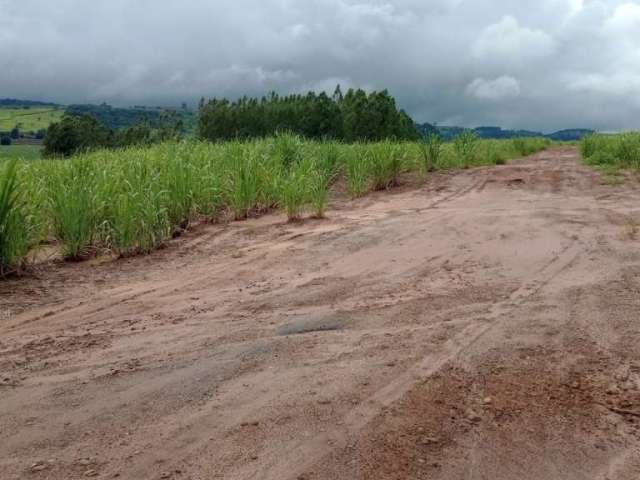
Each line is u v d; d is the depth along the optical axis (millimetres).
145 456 2574
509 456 2553
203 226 8367
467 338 3832
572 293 4699
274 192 9398
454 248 6469
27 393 3236
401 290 4973
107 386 3289
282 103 47031
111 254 6719
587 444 2646
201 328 4207
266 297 4918
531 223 7688
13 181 5707
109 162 8773
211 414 2924
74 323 4430
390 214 8984
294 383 3232
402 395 3072
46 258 6504
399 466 2469
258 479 2393
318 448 2596
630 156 16719
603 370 3352
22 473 2473
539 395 3082
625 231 7008
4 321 4512
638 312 4203
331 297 4848
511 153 23203
